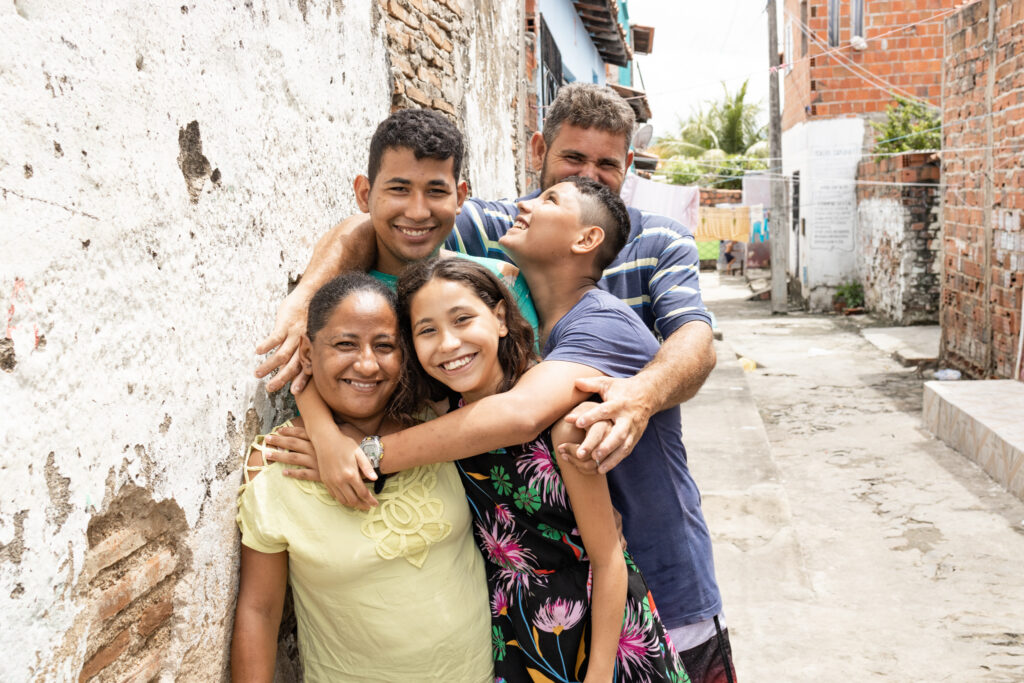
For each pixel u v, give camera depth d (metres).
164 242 1.55
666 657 1.83
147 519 1.52
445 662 1.74
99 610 1.39
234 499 1.79
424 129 1.94
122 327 1.43
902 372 9.62
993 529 4.83
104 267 1.38
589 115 2.52
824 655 3.54
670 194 9.58
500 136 5.24
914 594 4.11
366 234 2.10
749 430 6.66
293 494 1.72
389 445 1.68
